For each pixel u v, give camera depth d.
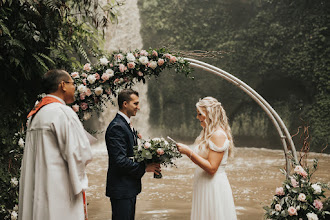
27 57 4.49
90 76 3.98
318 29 15.29
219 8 17.81
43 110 2.73
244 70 17.47
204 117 3.47
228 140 3.46
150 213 5.98
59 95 2.85
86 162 2.73
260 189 8.07
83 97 3.97
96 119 19.53
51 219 2.61
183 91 18.94
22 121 4.52
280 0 16.17
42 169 2.67
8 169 4.21
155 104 19.58
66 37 5.19
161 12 18.75
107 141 3.36
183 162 12.44
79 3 5.10
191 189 8.09
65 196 2.68
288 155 4.67
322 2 15.23
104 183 8.80
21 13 4.40
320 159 12.38
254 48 17.09
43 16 4.52
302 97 16.19
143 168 3.38
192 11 18.31
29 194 2.75
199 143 3.52
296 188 3.93
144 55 4.22
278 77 16.62
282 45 16.30
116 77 4.16
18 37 4.33
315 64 15.46
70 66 5.21
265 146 16.95
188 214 5.93
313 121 15.39
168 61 4.32
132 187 3.41
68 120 2.69
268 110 5.00
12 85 4.42
